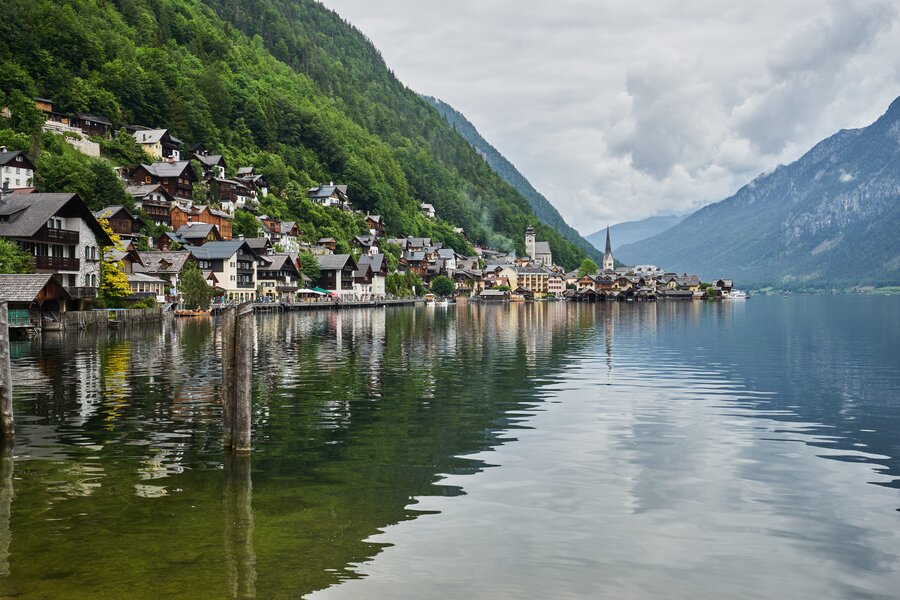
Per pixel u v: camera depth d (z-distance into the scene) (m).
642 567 14.09
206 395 32.28
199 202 179.50
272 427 26.34
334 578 13.49
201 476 19.83
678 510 17.36
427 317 124.06
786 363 48.97
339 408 30.38
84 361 45.09
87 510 17.00
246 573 13.65
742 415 29.31
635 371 43.91
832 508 17.56
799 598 12.90
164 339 61.66
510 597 12.81
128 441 23.59
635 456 22.42
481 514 16.97
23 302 61.84
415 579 13.47
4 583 13.15
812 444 24.20
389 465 21.14
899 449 23.48
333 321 105.38
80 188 131.75
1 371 23.39
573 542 15.30
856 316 133.25
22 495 18.06
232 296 141.00
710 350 58.94
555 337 73.50
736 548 15.07
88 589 12.93
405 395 33.91
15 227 69.81
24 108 160.88
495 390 35.66
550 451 22.98
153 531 15.71
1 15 183.62
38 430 25.14
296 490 18.66
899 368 46.09
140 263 111.25
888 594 13.06
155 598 12.59
